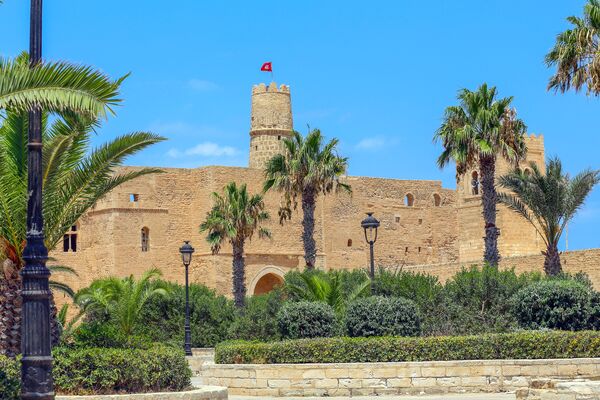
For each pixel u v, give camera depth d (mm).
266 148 88750
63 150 25672
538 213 49344
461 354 31719
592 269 58750
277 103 89625
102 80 18250
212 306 56594
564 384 25484
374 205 85875
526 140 84250
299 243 81500
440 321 39656
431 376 30969
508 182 49938
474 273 42188
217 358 34406
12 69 18391
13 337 25891
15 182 25672
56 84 18109
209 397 24984
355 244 84312
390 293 42781
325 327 37562
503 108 52062
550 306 37562
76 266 75625
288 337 37938
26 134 26094
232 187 65500
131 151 26797
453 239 90062
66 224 26844
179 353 26672
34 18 18844
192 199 78250
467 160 52000
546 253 49562
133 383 25234
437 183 89812
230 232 64062
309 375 31219
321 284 42531
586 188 48750
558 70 41625
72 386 24578
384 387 30891
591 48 41188
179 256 77188
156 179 76688
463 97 52844
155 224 76125
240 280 64438
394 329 35625
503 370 31188
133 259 74875
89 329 31672
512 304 39062
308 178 58625
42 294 18359
